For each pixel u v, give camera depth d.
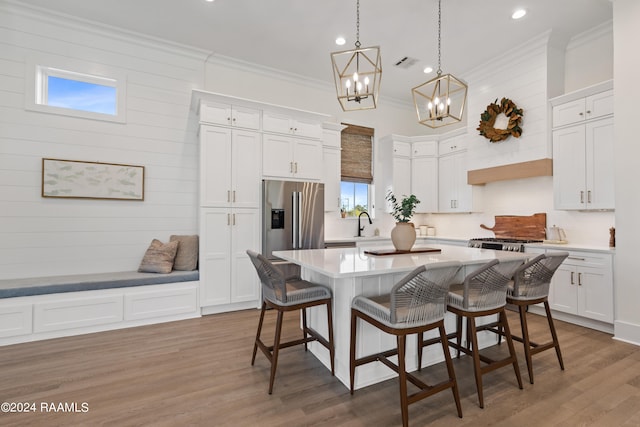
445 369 2.35
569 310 3.31
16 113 3.23
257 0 3.13
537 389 2.06
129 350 2.66
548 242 3.76
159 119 3.90
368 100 5.45
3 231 3.18
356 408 1.87
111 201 3.64
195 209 4.09
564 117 3.59
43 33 3.35
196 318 3.53
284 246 3.97
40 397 1.97
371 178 5.59
